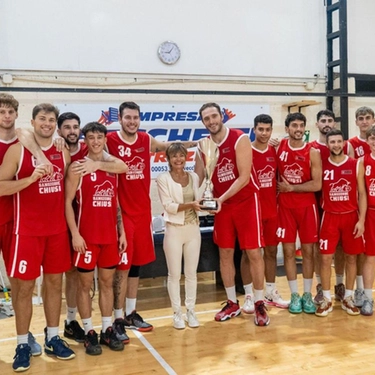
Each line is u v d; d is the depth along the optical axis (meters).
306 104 6.29
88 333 3.24
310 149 3.93
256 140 3.99
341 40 6.39
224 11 6.13
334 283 5.00
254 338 3.44
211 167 3.67
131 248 3.49
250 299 4.08
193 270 3.72
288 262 4.07
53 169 2.97
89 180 3.12
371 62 6.86
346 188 3.86
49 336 3.18
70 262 3.13
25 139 2.91
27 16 5.41
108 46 5.70
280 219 4.05
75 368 2.97
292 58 6.48
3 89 5.29
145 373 2.88
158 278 5.64
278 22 6.39
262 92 6.17
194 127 6.07
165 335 3.55
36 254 2.94
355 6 6.75
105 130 3.19
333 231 3.92
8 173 2.88
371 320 3.79
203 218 5.09
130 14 5.75
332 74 6.63
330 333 3.51
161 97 5.92
